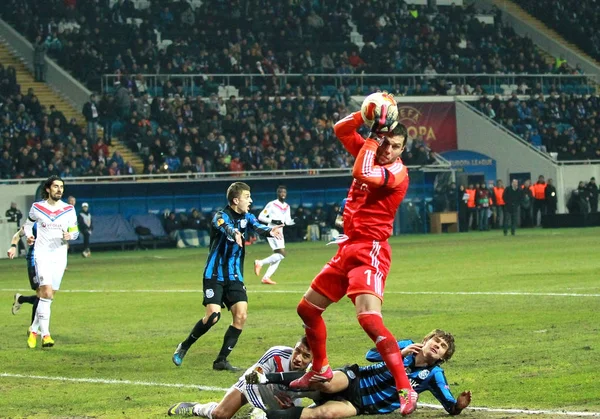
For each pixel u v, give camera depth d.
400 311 22.61
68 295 29.27
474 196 68.00
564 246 45.50
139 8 77.38
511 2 95.50
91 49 69.81
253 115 67.94
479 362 15.31
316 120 69.00
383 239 11.38
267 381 11.15
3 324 22.89
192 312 24.16
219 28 76.75
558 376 13.87
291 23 79.19
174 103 65.88
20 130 59.28
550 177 72.38
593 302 22.95
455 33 85.44
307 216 63.56
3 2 73.75
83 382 14.87
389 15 84.81
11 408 12.91
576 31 91.75
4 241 55.28
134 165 62.84
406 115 75.44
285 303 25.42
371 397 11.19
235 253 16.02
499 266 34.97
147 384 14.52
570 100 80.81
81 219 50.75
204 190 62.81
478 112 76.06
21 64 70.62
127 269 40.66
